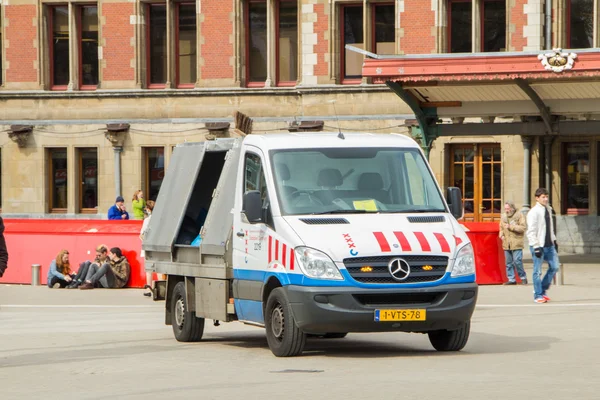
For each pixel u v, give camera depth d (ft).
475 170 174.60
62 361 65.62
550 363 60.34
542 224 99.76
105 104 191.72
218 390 52.34
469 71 130.11
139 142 190.80
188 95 188.14
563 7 169.78
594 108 136.36
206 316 73.87
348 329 62.59
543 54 127.34
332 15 181.57
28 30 195.52
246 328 85.76
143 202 153.07
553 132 139.03
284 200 66.03
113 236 127.75
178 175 80.38
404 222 65.10
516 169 171.32
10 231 132.98
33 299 113.19
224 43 187.11
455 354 65.67
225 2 186.91
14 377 59.06
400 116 178.50
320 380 54.90
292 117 183.83
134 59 191.01
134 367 62.28
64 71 196.95
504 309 94.73
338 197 66.39
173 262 78.43
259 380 55.57
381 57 133.59
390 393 49.98
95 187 194.39
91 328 86.58
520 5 171.83
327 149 68.28
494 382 53.01
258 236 67.21
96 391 53.31
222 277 71.41
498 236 121.29
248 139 70.95
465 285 63.77
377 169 67.87
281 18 187.01
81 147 194.08
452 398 48.19
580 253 169.78
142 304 107.76
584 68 126.21
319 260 62.64
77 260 128.98
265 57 187.83
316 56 182.29
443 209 67.36
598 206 169.99
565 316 88.17
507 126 141.18
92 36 195.52
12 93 194.90
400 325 62.75
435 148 174.70
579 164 170.71
